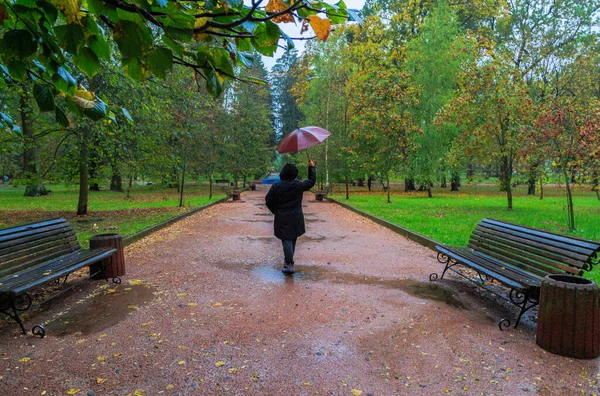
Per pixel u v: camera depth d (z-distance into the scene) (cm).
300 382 313
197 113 1806
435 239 905
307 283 596
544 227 1127
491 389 304
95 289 561
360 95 2161
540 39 2347
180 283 593
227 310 477
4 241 456
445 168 2488
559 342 360
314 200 2461
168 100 1319
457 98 1595
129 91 1148
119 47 164
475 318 455
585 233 1012
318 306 492
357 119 2380
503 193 3052
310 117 3123
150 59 172
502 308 490
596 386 307
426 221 1271
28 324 431
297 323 436
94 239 607
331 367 338
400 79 2109
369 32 2973
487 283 603
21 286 406
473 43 2405
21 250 482
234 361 347
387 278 627
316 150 2597
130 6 160
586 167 1089
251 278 623
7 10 168
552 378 320
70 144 1359
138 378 318
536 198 2428
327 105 2697
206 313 466
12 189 3519
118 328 420
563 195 2791
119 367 336
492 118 1531
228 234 1071
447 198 2461
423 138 2333
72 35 157
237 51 200
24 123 1425
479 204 1958
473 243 641
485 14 2892
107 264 606
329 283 596
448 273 661
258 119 3450
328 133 592
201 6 177
